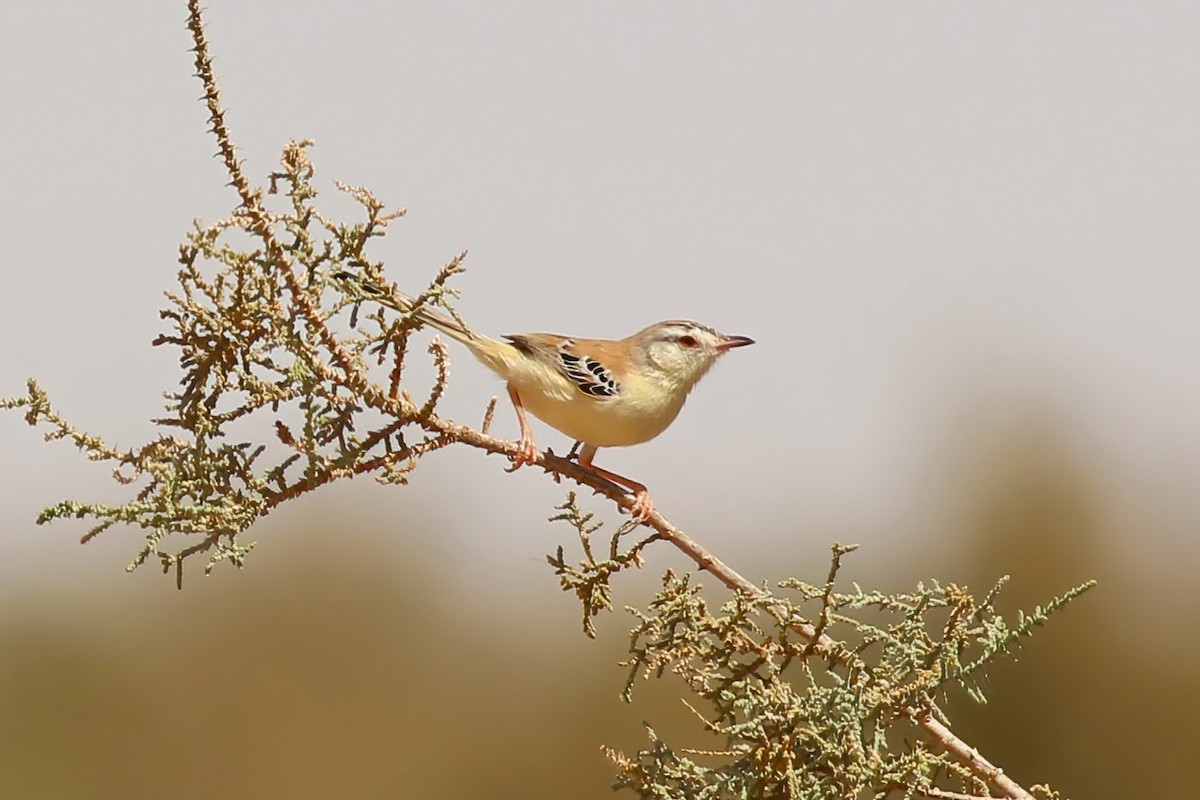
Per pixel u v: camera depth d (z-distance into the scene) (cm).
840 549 678
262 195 701
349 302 713
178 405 721
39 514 676
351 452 728
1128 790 1898
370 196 719
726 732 662
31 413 693
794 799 641
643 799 711
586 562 728
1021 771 1919
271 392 714
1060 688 1964
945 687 679
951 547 2144
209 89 678
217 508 696
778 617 691
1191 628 1981
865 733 684
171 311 712
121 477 714
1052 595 2036
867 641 684
